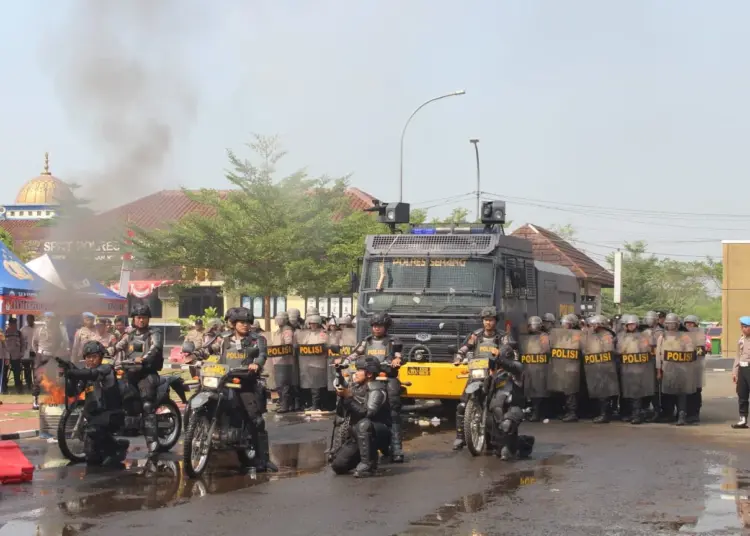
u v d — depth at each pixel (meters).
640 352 17.19
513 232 50.50
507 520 8.80
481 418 12.89
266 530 8.36
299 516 8.94
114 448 12.33
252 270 33.12
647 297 65.44
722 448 13.73
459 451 13.43
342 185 34.28
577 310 25.19
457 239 17.56
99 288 26.69
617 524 8.65
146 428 12.38
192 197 33.81
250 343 11.59
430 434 15.66
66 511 9.15
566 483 10.74
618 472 11.53
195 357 11.61
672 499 9.81
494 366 12.75
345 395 11.41
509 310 17.75
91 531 8.32
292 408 19.33
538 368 17.64
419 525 8.58
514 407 12.58
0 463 10.77
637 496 9.97
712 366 39.28
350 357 12.68
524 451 12.86
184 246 32.72
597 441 14.58
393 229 18.80
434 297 17.11
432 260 17.41
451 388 16.25
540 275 20.86
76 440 12.39
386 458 12.62
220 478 11.07
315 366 18.72
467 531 8.37
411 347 16.81
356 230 33.53
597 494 10.07
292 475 11.31
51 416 14.76
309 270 32.94
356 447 11.41
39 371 18.95
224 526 8.52
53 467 11.89
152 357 12.38
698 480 10.96
